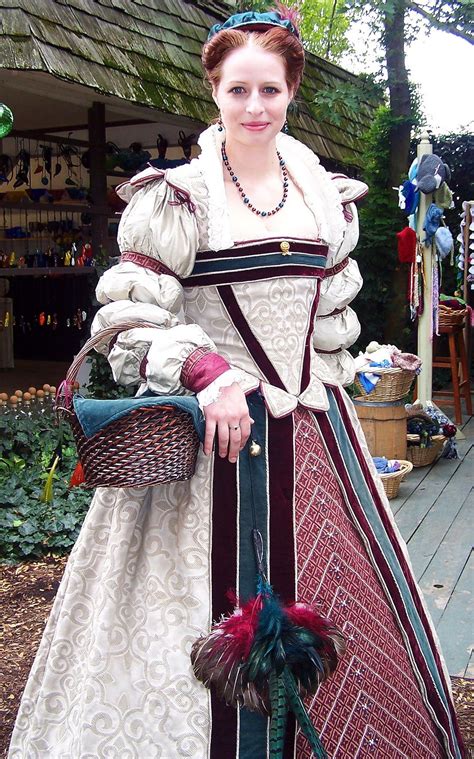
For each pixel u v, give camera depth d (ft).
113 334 5.40
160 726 5.41
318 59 29.27
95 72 17.35
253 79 5.47
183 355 5.15
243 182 5.83
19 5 16.28
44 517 14.60
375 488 6.30
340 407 6.25
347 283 6.55
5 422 17.35
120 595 5.61
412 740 5.80
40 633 10.99
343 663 5.51
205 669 4.95
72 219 28.81
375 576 6.02
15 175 28.37
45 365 32.19
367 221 27.91
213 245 5.59
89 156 21.95
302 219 5.92
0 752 7.98
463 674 9.18
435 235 18.66
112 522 5.84
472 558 12.56
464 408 24.35
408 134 27.86
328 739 5.36
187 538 5.50
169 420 4.98
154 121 22.98
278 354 5.74
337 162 27.84
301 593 5.45
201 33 22.56
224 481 5.53
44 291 31.30
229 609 5.43
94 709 5.50
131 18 19.79
